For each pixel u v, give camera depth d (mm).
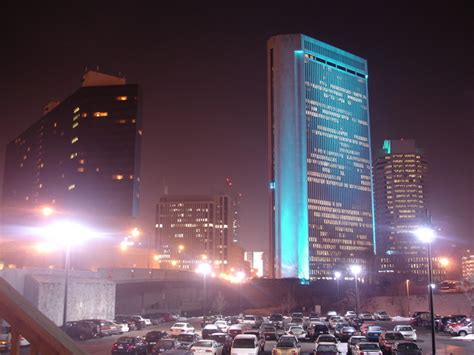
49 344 4055
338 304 149750
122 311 99062
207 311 122188
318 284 175125
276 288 168000
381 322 89750
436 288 147375
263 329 51375
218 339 40781
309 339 48125
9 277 54594
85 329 53062
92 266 144000
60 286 59375
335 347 34125
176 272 112000
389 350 41688
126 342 36656
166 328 74938
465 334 62812
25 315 4074
